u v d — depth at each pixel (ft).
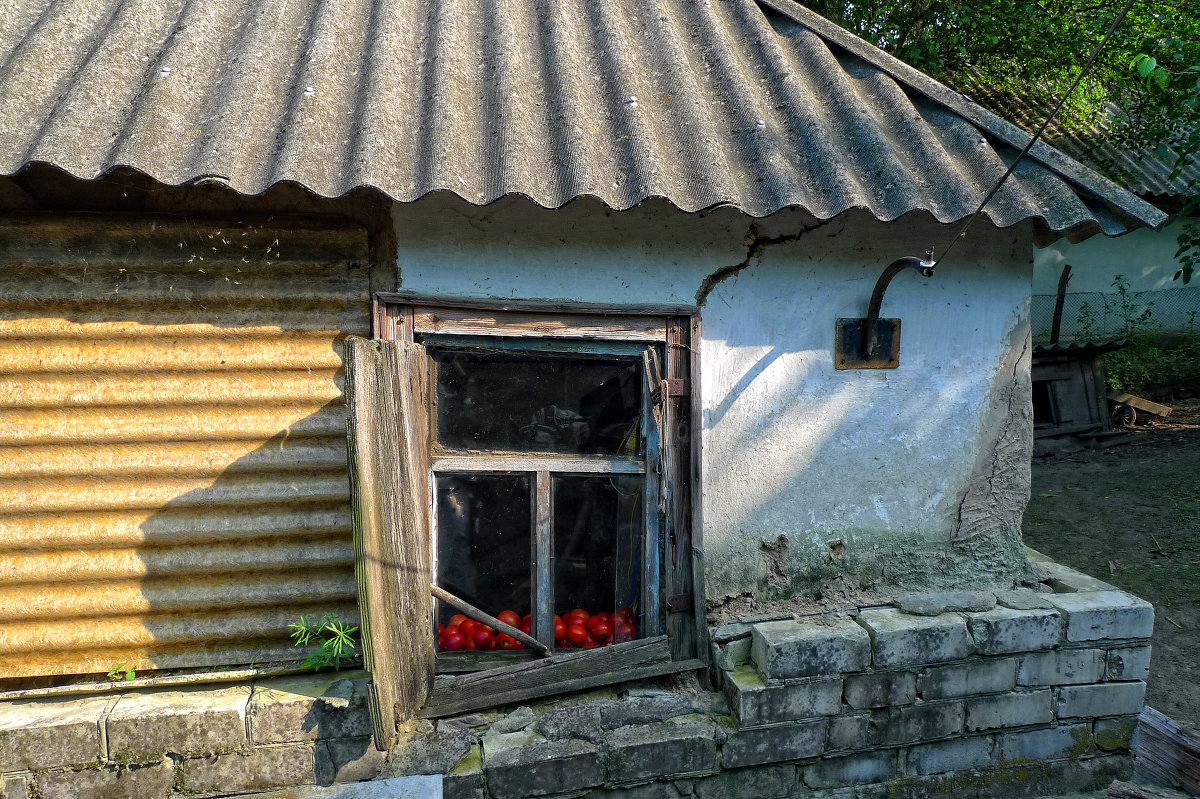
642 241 9.09
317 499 8.79
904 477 10.10
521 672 8.89
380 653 7.64
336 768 8.33
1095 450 24.47
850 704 9.23
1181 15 22.49
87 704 8.15
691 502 9.34
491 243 8.77
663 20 10.79
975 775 9.77
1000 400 10.25
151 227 8.25
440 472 9.11
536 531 9.39
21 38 8.98
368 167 7.37
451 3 10.35
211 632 8.72
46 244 8.16
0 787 7.77
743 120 9.24
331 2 9.85
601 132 8.63
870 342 9.55
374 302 8.56
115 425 8.46
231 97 8.13
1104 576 15.79
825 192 8.27
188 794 8.15
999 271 9.93
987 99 31.04
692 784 9.02
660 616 9.52
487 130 8.40
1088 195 9.12
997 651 9.51
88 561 8.50
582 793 8.65
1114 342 24.90
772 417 9.67
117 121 7.80
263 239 8.45
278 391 8.66
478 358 9.18
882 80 10.45
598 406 9.53
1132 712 9.99
